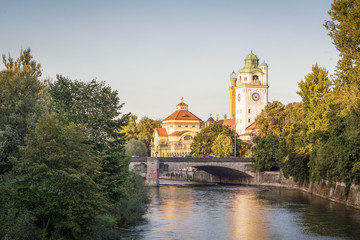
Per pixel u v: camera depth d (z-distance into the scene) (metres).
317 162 91.75
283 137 130.75
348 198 81.31
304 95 109.31
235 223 67.62
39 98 60.00
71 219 39.28
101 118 54.09
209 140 175.62
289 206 85.44
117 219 61.88
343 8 78.19
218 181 164.38
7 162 50.75
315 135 91.25
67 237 40.62
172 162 135.00
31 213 39.53
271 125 161.62
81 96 56.34
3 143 48.94
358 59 73.94
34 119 53.50
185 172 184.25
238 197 103.44
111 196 55.84
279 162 130.25
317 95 105.56
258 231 61.31
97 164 42.81
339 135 75.69
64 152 40.56
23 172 39.84
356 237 56.28
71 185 39.72
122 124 57.31
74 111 54.47
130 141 177.62
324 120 96.75
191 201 95.56
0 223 38.16
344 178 79.38
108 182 53.53
